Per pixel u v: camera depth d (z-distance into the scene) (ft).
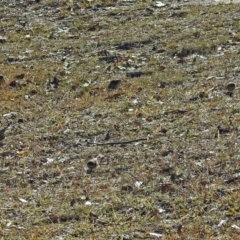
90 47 87.15
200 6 100.37
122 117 64.23
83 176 53.93
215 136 58.08
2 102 71.56
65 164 56.44
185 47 81.25
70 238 45.62
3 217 49.08
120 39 88.17
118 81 73.20
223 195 48.83
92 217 47.93
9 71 80.59
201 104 64.95
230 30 86.33
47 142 60.90
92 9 105.19
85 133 61.72
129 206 48.75
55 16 103.24
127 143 59.06
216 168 52.65
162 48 82.84
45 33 95.66
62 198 50.90
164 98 67.77
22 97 72.74
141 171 53.52
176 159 54.80
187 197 48.98
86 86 73.61
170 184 50.80
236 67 73.72
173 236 44.80
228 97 65.98
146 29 91.61
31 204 50.47
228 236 44.37
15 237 46.34
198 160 54.34
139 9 102.22
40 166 56.54
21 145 60.90
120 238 45.19
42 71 79.66
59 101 70.79
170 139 58.59
